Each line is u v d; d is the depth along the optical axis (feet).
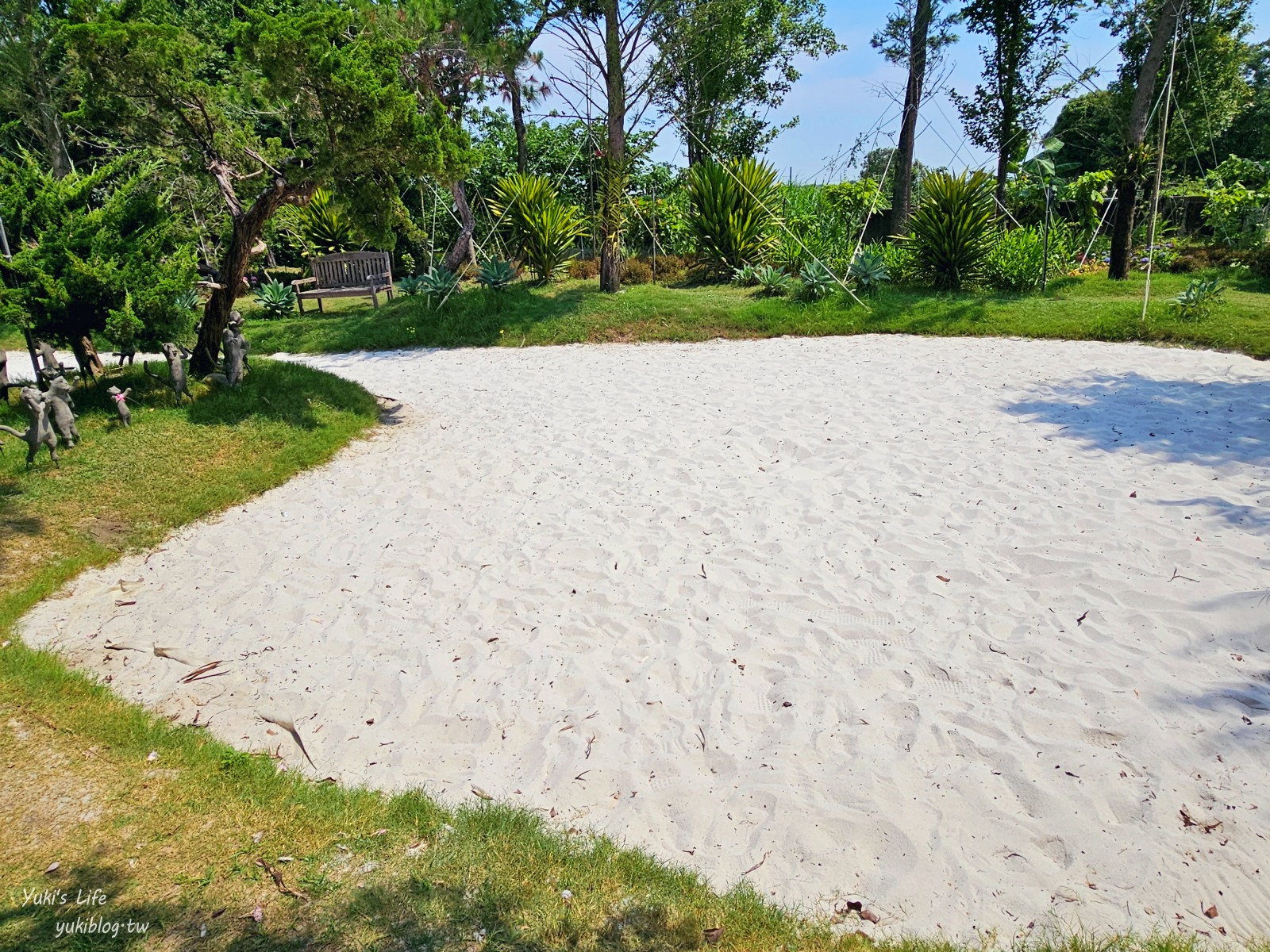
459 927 8.96
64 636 16.51
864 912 9.48
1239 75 76.28
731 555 18.63
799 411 28.66
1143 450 22.54
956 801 11.06
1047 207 47.42
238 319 29.25
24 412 26.48
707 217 55.83
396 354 45.24
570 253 65.77
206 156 29.71
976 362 34.04
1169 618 14.69
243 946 8.61
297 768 12.47
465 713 13.78
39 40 45.98
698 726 13.14
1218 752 11.46
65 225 26.76
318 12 26.91
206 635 16.51
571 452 26.12
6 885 9.46
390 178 30.86
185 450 25.02
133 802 11.08
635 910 9.32
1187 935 8.78
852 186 60.44
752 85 88.69
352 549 20.20
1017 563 17.19
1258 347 32.19
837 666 14.35
